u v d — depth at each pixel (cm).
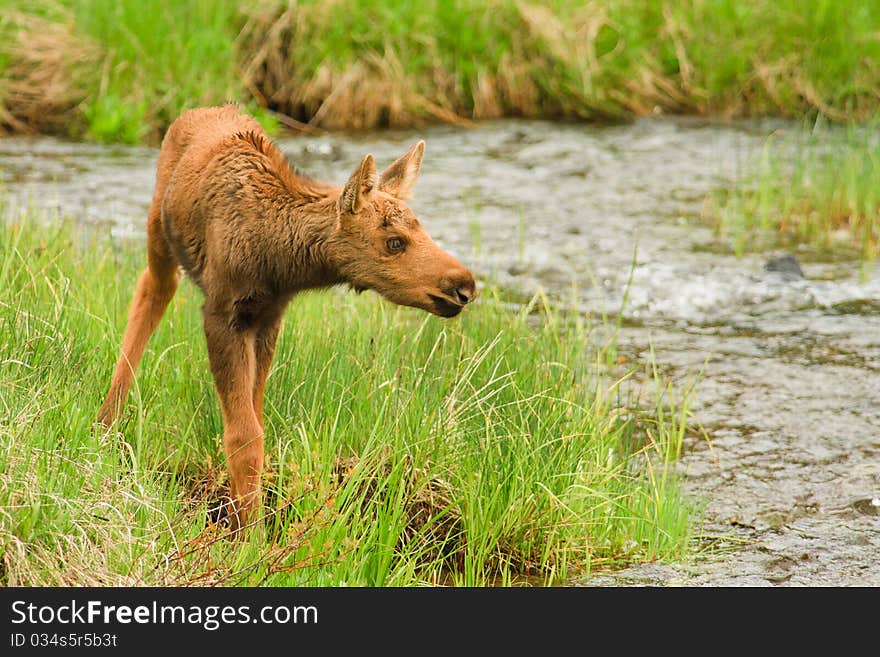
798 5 3522
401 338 1628
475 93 3369
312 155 2912
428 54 3362
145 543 1170
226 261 1257
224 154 1284
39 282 1598
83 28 3130
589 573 1345
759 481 1556
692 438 1664
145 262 1948
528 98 3431
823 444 1653
